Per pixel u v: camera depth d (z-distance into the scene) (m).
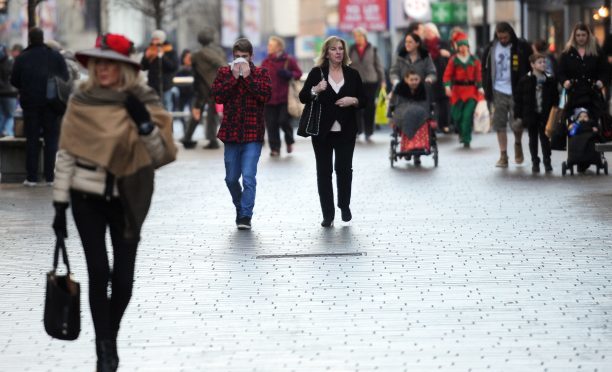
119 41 17.31
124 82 17.39
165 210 36.31
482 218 32.81
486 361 17.56
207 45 62.41
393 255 26.98
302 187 41.97
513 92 47.50
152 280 24.47
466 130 59.19
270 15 180.75
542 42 65.75
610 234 29.52
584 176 43.88
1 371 17.70
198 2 152.25
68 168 17.27
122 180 17.19
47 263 26.98
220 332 19.80
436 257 26.58
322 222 32.25
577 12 95.38
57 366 18.00
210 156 57.44
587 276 24.00
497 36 48.03
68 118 17.20
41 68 44.16
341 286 23.45
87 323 20.77
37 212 36.50
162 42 68.69
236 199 32.47
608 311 20.80
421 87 49.31
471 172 46.19
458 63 58.94
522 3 92.12
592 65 44.56
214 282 24.14
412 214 34.00
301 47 161.50
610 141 44.25
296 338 19.27
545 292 22.48
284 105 56.94
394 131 49.78
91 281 17.41
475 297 22.14
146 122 17.11
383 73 65.88
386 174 46.06
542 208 34.72
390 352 18.20
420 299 22.05
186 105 87.50
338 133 32.06
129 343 19.17
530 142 45.78
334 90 31.98
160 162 17.48
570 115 44.34
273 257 27.11
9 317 21.36
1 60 66.75
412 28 54.88
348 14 118.94
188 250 28.36
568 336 19.02
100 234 17.44
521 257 26.36
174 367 17.64
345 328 19.88
